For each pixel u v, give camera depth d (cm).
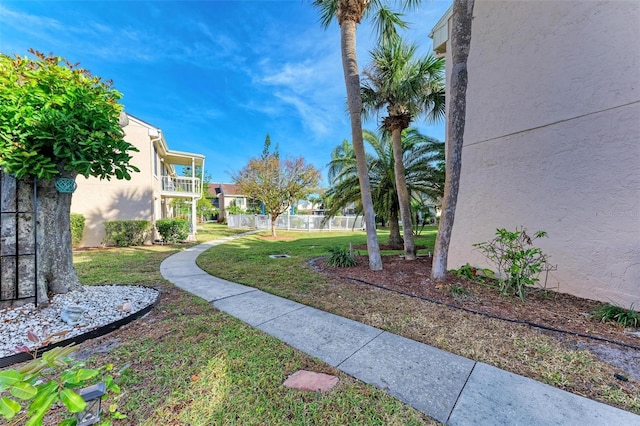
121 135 372
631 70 348
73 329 312
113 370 238
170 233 1215
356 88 577
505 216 491
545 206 437
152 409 192
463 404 198
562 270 420
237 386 218
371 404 199
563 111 414
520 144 468
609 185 369
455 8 447
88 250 995
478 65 536
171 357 259
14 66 328
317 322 345
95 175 376
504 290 425
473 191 546
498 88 500
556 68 421
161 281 536
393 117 718
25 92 309
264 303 415
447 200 482
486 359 258
